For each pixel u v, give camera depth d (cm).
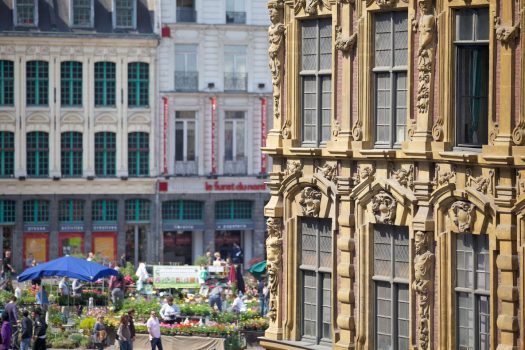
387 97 4534
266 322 8031
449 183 4275
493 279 4175
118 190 12719
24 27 12538
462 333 4309
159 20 12775
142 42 12738
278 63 4934
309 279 4903
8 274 9950
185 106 12900
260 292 8750
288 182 4912
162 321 8100
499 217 4144
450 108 4284
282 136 4931
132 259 12794
